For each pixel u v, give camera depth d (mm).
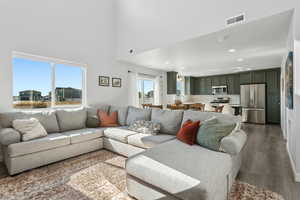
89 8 4227
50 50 3488
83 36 4102
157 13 3650
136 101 5512
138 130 3053
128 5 4379
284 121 4070
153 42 3762
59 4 3639
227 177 1662
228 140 1875
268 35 2908
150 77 6152
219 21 2697
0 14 2830
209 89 7906
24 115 2797
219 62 5059
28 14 3164
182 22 3193
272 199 1671
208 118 2490
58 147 2633
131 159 1754
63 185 1964
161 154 1796
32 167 2346
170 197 1391
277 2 2156
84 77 4191
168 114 2992
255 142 3773
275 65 5527
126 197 1736
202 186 1222
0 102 2838
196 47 3590
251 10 2371
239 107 6648
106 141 3242
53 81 3623
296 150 2045
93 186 1941
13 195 1771
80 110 3615
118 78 4980
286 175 2186
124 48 4547
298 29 2016
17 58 3125
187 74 7512
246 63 5199
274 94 6254
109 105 4383
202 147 2049
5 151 2402
